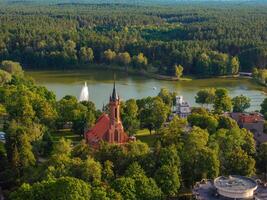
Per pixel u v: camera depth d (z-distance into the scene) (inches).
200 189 7170.3
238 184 7042.3
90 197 6722.4
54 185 6722.4
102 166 7844.5
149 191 7062.0
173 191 7465.6
